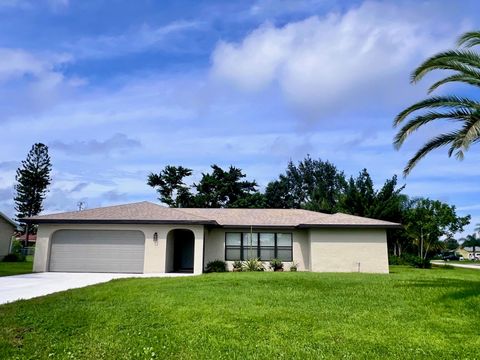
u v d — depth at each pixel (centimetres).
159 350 625
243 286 1219
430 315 832
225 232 2302
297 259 2253
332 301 973
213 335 698
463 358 586
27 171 5241
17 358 590
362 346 639
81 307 907
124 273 1991
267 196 5353
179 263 2406
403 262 3309
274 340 671
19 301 984
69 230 2081
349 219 2180
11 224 3189
